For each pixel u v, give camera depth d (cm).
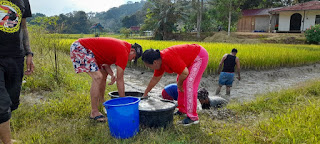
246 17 4184
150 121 355
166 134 332
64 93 521
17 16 268
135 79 901
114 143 313
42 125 359
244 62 1057
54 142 306
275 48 1506
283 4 5144
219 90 737
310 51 1526
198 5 3838
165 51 360
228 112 460
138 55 399
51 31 876
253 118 425
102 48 373
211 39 3475
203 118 420
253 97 683
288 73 1084
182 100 429
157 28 4131
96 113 393
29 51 316
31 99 481
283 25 3584
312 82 695
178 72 356
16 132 335
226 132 349
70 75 667
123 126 320
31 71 321
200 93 526
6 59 264
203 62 379
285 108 464
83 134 331
